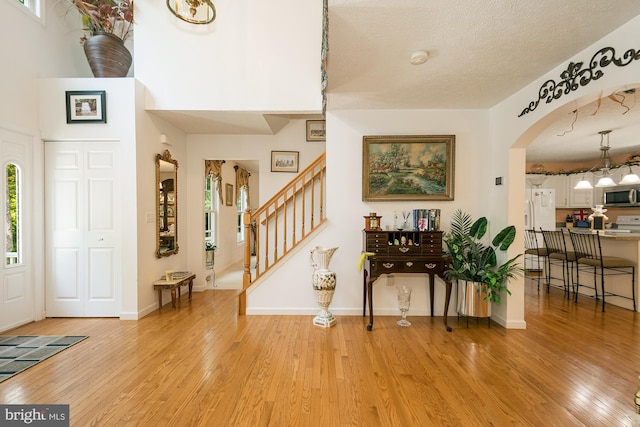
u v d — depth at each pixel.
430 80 2.72
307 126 4.69
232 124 4.12
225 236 6.68
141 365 2.30
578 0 1.68
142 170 3.42
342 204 3.52
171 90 3.48
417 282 3.50
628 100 3.03
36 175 3.26
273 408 1.79
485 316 3.10
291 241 4.10
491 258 3.24
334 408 1.80
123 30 3.80
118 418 1.70
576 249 4.44
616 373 2.20
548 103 2.57
